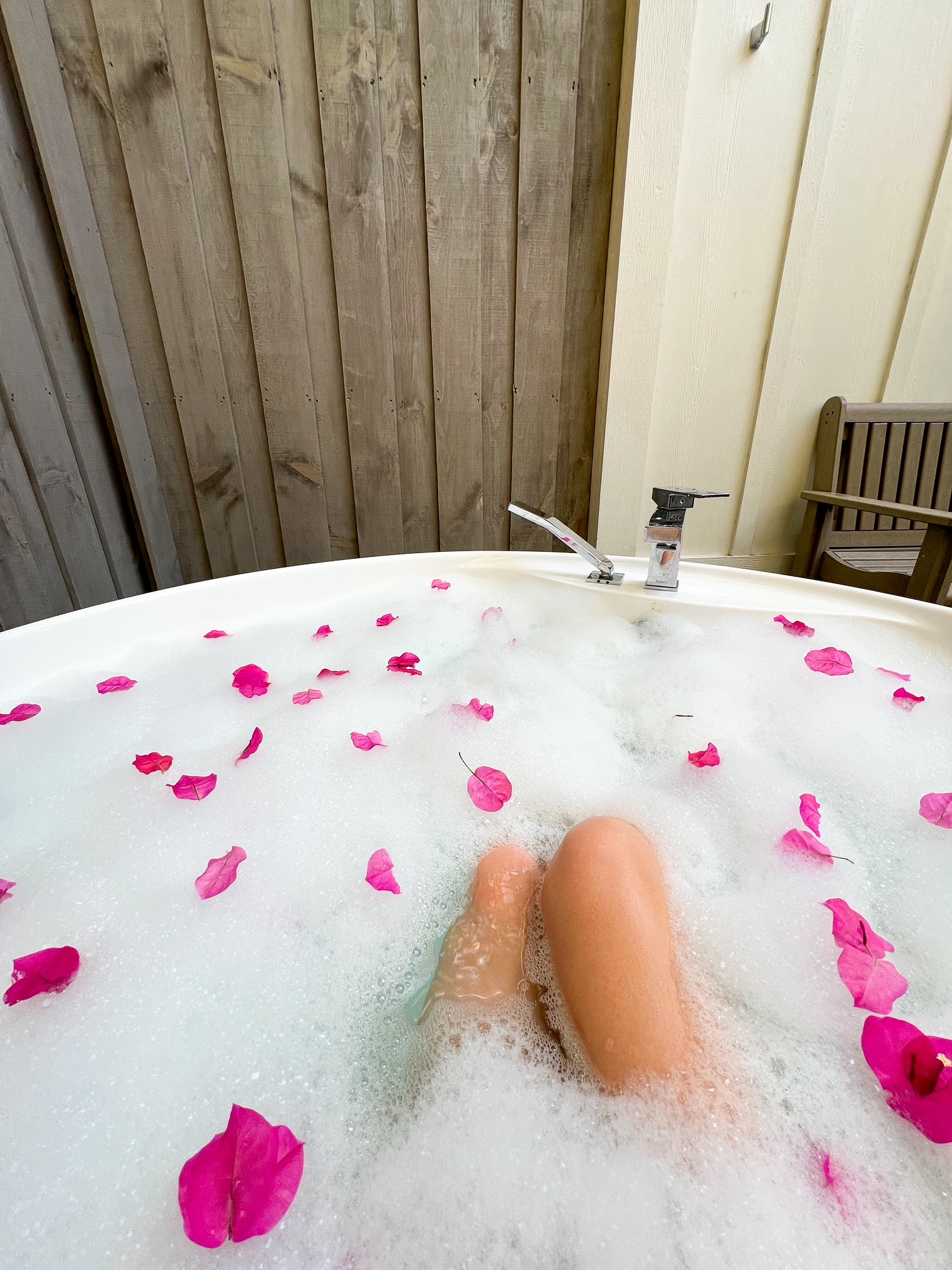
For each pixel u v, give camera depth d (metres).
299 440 1.57
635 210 1.41
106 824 0.72
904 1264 0.40
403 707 0.95
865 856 0.71
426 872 0.70
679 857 0.71
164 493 1.58
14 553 1.18
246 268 1.40
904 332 1.66
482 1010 0.54
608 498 1.68
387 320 1.49
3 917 0.62
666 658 1.00
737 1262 0.40
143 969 0.58
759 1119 0.47
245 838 0.72
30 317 1.21
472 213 1.42
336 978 0.60
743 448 1.74
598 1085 0.49
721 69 1.35
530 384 1.60
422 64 1.28
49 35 1.18
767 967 0.59
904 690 0.86
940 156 1.50
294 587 1.11
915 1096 0.46
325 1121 0.49
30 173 1.20
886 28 1.36
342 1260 0.41
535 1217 0.43
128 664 0.95
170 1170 0.45
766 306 1.59
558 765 0.84
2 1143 0.46
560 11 1.28
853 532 1.71
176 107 1.27
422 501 1.68
